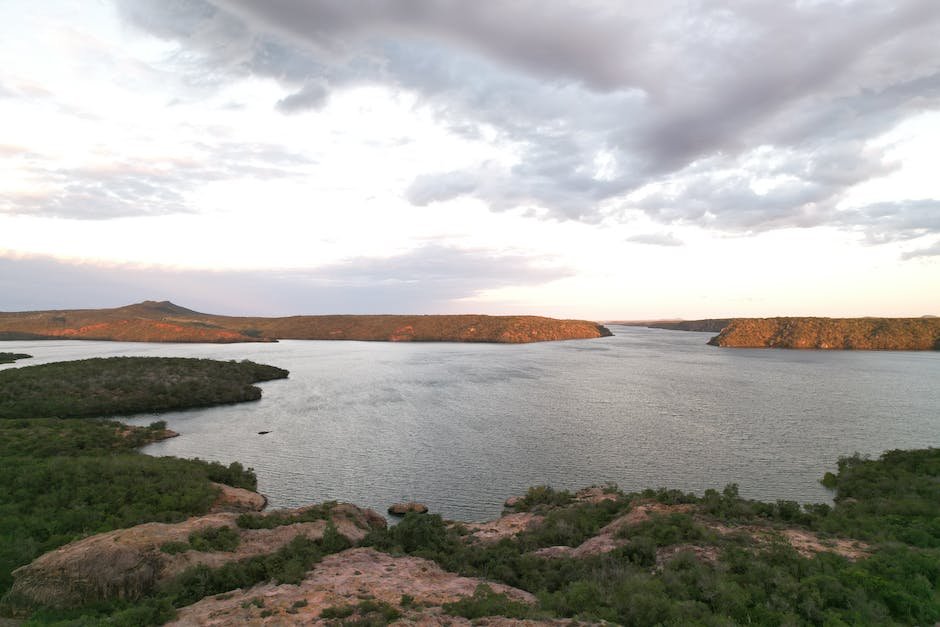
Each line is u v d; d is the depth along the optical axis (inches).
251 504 1425.9
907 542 904.3
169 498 1234.6
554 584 786.8
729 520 1028.5
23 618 667.4
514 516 1339.8
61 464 1339.8
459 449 2144.4
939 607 616.4
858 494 1444.4
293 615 619.2
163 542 830.5
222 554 861.8
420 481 1766.7
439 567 886.4
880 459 1774.1
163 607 662.5
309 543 968.3
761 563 736.3
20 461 1381.6
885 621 587.5
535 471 1862.7
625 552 883.4
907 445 2199.8
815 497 1567.4
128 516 1098.7
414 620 600.1
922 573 711.7
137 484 1285.7
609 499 1325.0
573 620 593.6
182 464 1544.0
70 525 1027.9
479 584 765.9
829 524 992.9
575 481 1754.4
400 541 1030.4
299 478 1796.3
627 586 684.7
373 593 705.6
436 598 690.8
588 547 960.3
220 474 1595.7
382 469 1892.2
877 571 719.1
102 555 747.4
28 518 1032.8
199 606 673.6
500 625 581.6
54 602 695.1
